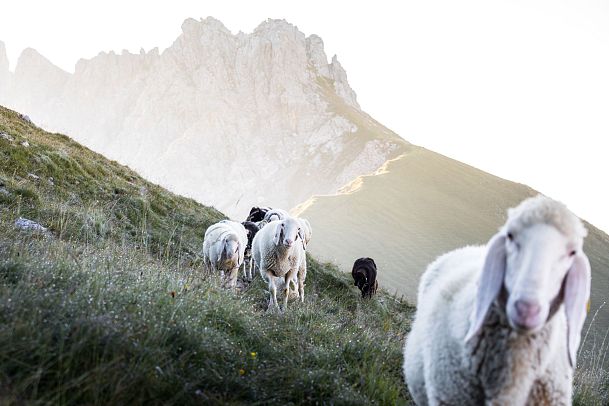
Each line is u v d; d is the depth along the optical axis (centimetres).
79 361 322
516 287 226
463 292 295
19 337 318
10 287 399
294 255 964
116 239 983
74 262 539
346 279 1466
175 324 418
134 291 482
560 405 270
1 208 851
